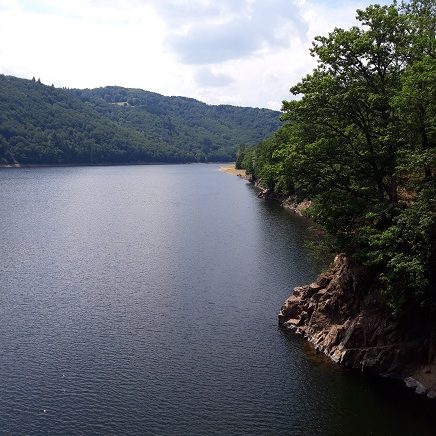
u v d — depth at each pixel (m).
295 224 78.75
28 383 29.83
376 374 30.36
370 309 32.31
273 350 33.97
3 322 38.84
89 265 55.34
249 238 68.06
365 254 30.72
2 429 25.36
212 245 64.19
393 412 26.48
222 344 34.97
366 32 32.84
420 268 26.48
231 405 27.48
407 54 32.78
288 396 28.28
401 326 30.53
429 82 28.00
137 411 26.98
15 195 123.88
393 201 33.12
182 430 25.30
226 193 132.75
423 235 27.64
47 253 60.94
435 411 26.45
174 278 50.00
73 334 36.69
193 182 174.12
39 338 35.97
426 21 33.22
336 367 31.42
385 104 32.56
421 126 30.19
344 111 33.00
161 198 121.31
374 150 33.59
